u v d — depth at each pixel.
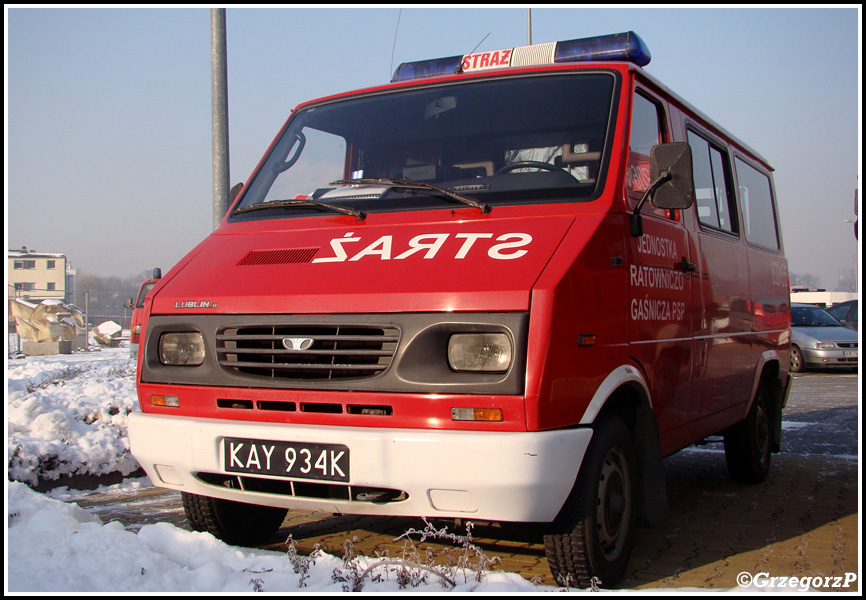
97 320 36.59
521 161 4.46
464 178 4.50
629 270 4.10
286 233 4.45
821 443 8.79
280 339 3.78
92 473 6.47
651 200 4.14
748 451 6.54
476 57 5.63
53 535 3.98
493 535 4.89
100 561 3.70
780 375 7.10
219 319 3.94
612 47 5.27
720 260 5.62
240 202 5.00
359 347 3.65
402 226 4.18
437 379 3.46
